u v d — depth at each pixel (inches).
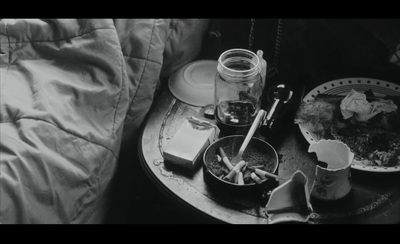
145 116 44.1
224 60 40.9
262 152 39.2
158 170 39.2
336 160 36.2
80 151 37.2
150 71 42.7
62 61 40.8
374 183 36.9
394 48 45.4
